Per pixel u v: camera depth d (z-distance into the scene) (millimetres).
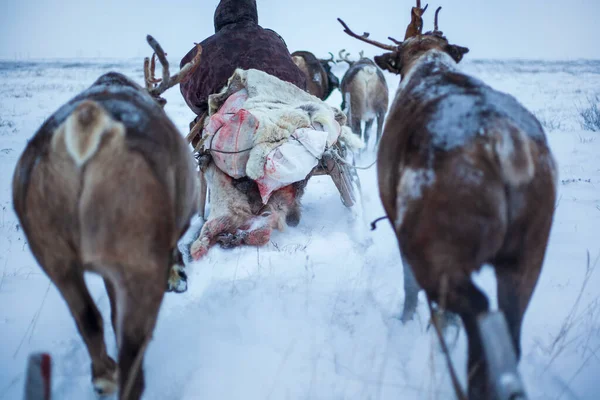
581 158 11344
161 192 3113
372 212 8133
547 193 3207
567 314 4781
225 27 8008
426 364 4039
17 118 18250
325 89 14281
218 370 4039
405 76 4445
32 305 5227
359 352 4234
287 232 7238
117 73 4105
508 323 3254
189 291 5500
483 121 3205
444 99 3555
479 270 3150
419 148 3291
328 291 5289
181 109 20578
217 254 6480
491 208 3004
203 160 6848
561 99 22766
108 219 2979
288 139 6699
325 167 7383
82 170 3002
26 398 2869
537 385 3807
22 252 6668
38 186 3088
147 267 3070
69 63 66375
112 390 3557
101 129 3041
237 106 7008
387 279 5633
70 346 4465
